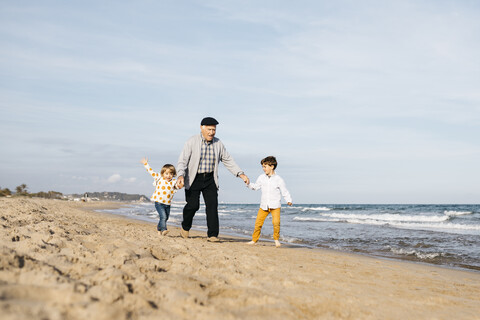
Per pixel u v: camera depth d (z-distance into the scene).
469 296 3.11
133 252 3.35
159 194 6.24
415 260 5.82
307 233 10.26
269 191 6.25
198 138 5.79
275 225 6.22
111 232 5.51
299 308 2.25
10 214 6.00
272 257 4.61
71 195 73.12
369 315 2.27
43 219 5.79
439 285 3.54
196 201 5.93
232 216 22.48
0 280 1.91
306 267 3.95
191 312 1.88
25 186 44.97
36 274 2.00
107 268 2.38
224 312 1.94
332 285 3.05
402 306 2.56
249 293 2.39
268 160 6.25
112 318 1.54
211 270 3.05
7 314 1.34
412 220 20.44
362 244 7.71
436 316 2.38
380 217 22.31
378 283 3.38
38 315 1.40
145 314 1.74
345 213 29.69
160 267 3.03
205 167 5.84
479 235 9.55
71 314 1.50
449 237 9.17
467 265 5.41
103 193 112.00
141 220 13.68
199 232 8.69
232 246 5.52
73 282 1.97
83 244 3.77
